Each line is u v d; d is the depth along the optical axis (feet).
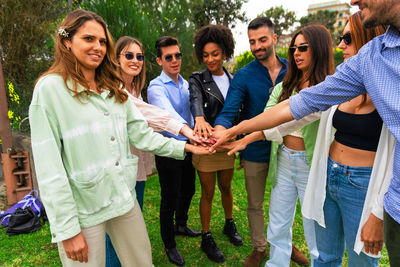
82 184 4.02
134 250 4.92
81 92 4.04
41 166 3.70
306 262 7.37
